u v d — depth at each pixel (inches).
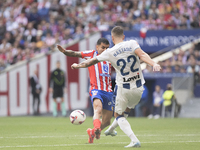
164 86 3110.2
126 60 925.8
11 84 3149.6
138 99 960.9
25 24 3983.8
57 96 2839.6
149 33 3211.1
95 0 4136.3
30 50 3634.4
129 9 4003.4
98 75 1093.8
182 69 3161.9
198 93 3189.0
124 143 1088.2
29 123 2100.1
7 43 3828.7
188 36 3223.4
